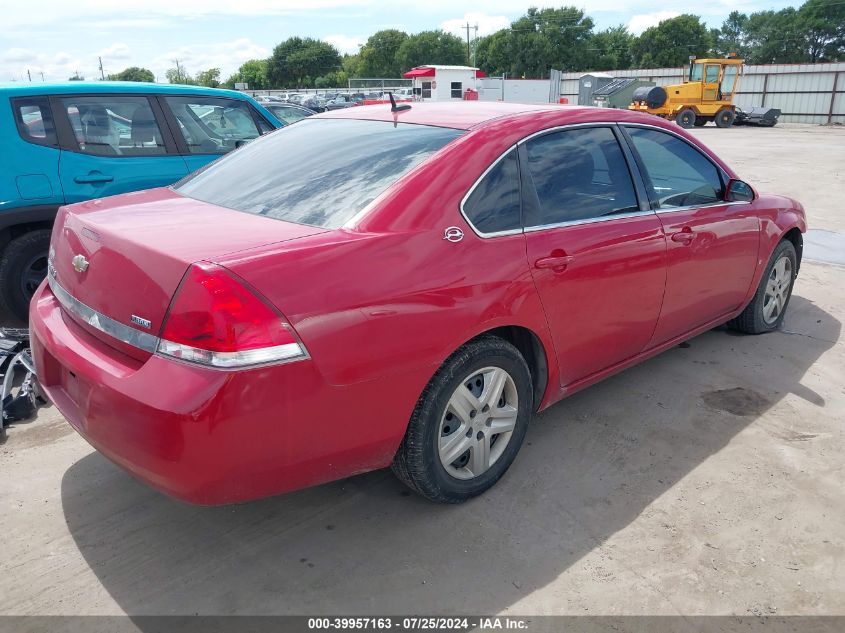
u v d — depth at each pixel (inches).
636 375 161.6
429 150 106.9
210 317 77.5
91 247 93.6
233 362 77.8
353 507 111.1
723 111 1156.5
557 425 137.7
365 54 4375.0
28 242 182.2
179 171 206.7
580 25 3550.7
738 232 156.9
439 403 99.7
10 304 184.2
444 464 105.1
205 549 100.9
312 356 82.9
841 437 134.2
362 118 128.3
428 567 97.2
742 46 4429.1
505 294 103.9
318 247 86.9
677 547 102.0
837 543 103.3
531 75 3570.4
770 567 98.0
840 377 161.9
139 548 100.8
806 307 212.8
